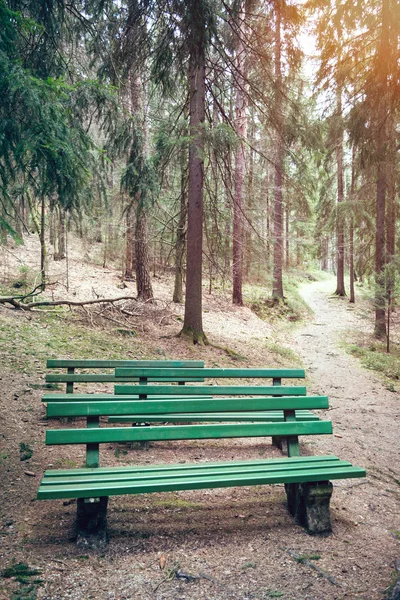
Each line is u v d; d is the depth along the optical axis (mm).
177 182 12742
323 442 5547
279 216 19281
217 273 12766
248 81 10727
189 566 2717
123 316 11594
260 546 2977
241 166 15617
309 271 37875
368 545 3088
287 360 11609
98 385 6848
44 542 2873
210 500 3656
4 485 3574
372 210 17781
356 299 24438
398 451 5590
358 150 14648
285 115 12445
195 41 8742
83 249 19719
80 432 3096
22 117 4051
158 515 3334
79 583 2500
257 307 18266
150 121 12094
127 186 10688
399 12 12234
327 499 3215
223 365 9664
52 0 6020
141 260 13164
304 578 2631
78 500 2932
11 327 8781
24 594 2363
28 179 4523
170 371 5230
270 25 10820
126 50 9031
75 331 9664
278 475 3139
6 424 4797
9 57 4090
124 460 4344
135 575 2609
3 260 13711
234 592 2482
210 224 11727
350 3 12727
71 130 4543
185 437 3336
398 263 13969
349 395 8844
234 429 3467
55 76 6484
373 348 13992
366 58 13938
